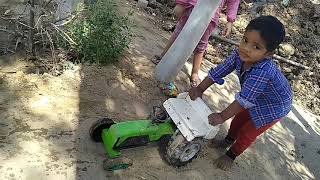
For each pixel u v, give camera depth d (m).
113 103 1.16
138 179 1.00
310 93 1.61
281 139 1.30
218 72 1.03
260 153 1.22
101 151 1.02
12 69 1.16
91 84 1.19
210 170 1.10
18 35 1.23
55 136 1.02
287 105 1.02
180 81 1.35
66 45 1.25
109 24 1.25
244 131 1.07
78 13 1.22
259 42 0.87
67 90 1.15
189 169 1.08
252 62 0.93
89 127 1.06
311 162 1.27
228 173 1.12
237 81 1.47
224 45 1.70
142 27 1.58
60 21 1.23
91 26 1.23
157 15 1.75
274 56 1.68
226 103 1.35
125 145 1.02
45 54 1.24
